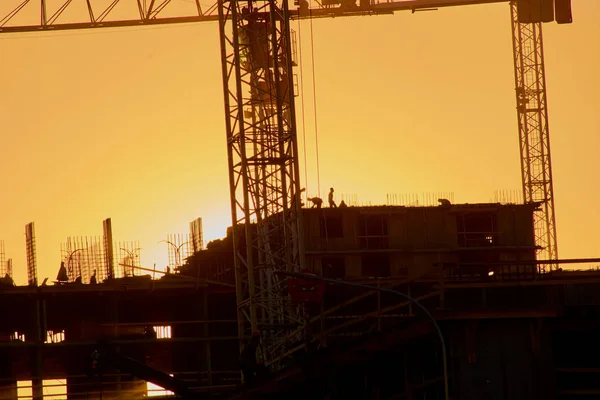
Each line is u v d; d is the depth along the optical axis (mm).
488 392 139625
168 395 189000
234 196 188125
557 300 159375
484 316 138625
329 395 147250
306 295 157500
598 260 140625
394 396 147625
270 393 149750
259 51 192625
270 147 190125
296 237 188875
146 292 197250
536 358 139750
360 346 142250
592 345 148250
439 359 145250
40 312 199875
